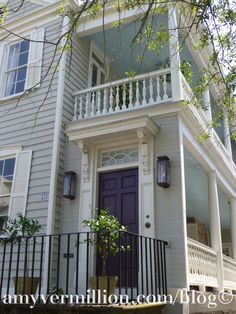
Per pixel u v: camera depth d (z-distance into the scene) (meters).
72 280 7.02
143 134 6.97
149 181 6.96
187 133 7.62
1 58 9.82
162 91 8.26
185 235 6.41
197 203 13.28
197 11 4.89
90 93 8.45
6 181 8.44
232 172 11.07
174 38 7.57
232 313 7.91
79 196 7.55
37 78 8.98
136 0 5.14
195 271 6.87
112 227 5.39
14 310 4.79
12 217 7.91
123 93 7.89
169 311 5.52
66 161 8.05
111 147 7.64
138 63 10.28
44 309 4.62
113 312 4.37
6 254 7.77
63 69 8.49
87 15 8.28
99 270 6.91
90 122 7.79
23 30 9.86
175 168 6.85
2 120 9.10
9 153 8.63
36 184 7.95
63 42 8.90
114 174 7.54
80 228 7.28
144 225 6.73
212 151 9.12
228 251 16.97
